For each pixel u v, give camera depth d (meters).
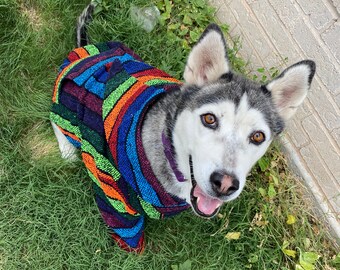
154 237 0.56
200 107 0.40
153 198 0.44
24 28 0.61
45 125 0.59
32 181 0.54
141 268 0.53
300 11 0.59
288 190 0.63
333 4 0.55
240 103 0.40
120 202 0.46
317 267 0.60
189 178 0.42
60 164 0.56
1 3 0.60
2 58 0.59
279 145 0.66
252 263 0.58
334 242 0.63
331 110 0.59
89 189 0.56
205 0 0.71
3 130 0.57
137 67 0.50
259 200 0.61
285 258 0.59
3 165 0.55
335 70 0.57
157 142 0.42
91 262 0.52
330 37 0.57
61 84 0.48
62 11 0.63
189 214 0.58
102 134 0.44
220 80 0.42
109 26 0.64
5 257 0.51
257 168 0.63
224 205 0.59
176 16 0.69
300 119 0.63
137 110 0.43
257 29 0.66
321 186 0.63
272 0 0.62
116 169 0.44
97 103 0.45
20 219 0.53
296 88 0.43
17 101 0.58
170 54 0.66
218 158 0.38
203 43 0.41
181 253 0.55
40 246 0.52
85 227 0.54
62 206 0.54
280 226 0.61
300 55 0.61
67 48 0.63
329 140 0.60
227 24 0.70
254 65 0.68
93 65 0.48
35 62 0.60
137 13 0.67
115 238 0.53
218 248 0.57
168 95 0.43
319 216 0.64
